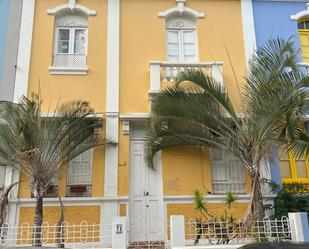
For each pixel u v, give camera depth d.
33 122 8.50
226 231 7.78
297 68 9.29
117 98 10.55
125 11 11.45
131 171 10.29
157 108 9.56
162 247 8.59
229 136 9.23
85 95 10.53
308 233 7.08
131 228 9.74
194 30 11.70
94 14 11.27
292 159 10.76
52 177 8.86
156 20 11.45
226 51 11.30
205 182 10.08
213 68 10.77
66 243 8.79
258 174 8.81
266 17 11.80
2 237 7.73
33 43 10.85
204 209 8.82
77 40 11.24
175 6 11.64
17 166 8.94
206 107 9.34
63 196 9.68
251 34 11.48
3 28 10.88
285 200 9.60
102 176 9.90
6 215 9.23
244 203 9.94
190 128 9.72
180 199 9.88
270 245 4.19
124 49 11.08
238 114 9.52
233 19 11.64
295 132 8.34
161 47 11.21
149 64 10.85
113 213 9.61
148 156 9.92
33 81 10.52
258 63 9.13
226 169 10.38
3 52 10.63
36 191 8.53
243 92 10.23
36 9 11.18
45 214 9.45
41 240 7.62
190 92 9.46
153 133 9.73
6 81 10.38
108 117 10.34
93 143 9.73
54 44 11.07
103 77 10.74
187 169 10.15
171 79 10.64
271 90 8.52
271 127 8.71
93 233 8.74
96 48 11.00
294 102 8.41
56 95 10.47
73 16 11.42
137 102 10.62
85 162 10.10
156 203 10.05
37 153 8.31
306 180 10.62
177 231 6.97
